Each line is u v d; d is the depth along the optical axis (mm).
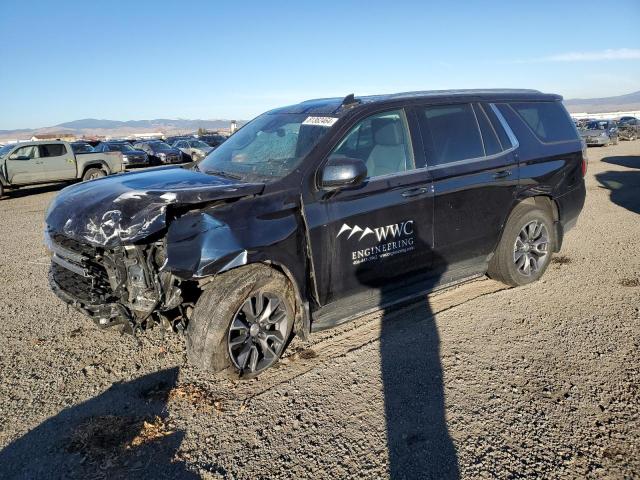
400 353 3795
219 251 3057
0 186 16516
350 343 3994
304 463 2658
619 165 17109
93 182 3961
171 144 35812
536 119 5133
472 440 2795
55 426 3018
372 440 2820
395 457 2680
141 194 3223
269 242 3258
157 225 3027
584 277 5344
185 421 3041
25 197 16547
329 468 2617
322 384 3400
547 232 5117
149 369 3672
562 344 3861
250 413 3102
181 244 3053
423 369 3555
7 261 7023
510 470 2562
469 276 4699
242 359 3326
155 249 3191
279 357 3586
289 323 3545
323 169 3453
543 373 3453
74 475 2604
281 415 3072
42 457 2746
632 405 3062
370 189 3756
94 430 2955
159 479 2568
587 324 4191
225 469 2629
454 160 4336
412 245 4035
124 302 3266
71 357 3881
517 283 5039
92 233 3088
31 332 4352
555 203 5176
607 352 3709
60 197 3766
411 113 4180
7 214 12297
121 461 2703
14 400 3301
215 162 4324
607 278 5281
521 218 4848
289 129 4090
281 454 2732
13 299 5242
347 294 3760
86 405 3230
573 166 5277
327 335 4145
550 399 3148
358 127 3840
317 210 3508
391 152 3986
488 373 3475
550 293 4910
